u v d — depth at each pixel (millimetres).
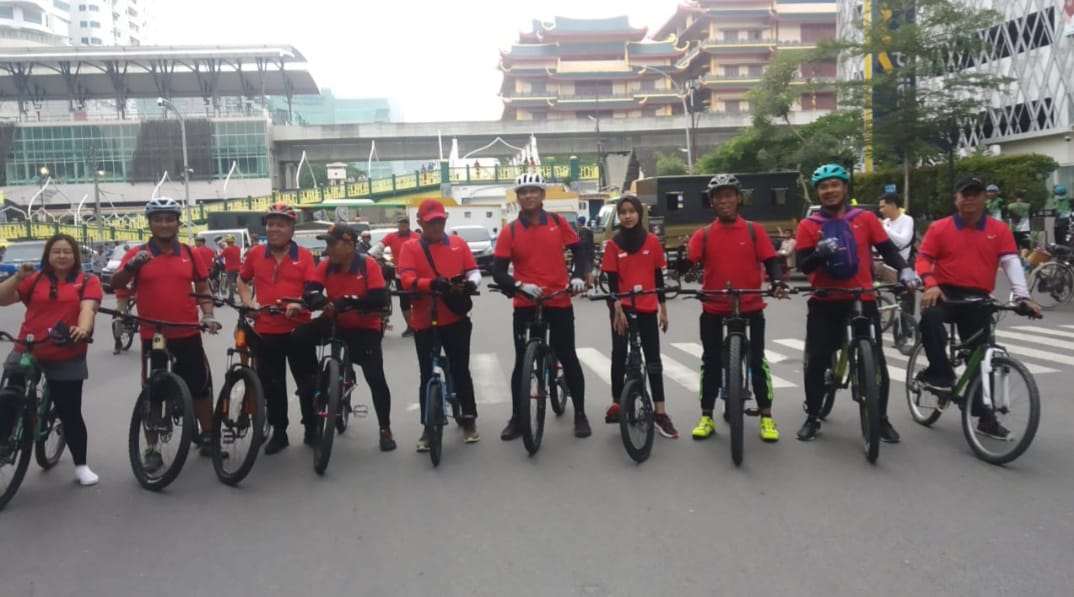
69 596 3846
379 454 6207
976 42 23203
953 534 4270
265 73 74688
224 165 70500
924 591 3643
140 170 70250
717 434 6457
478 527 4582
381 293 6062
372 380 6254
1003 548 4074
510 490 5215
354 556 4223
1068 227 17641
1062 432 6180
